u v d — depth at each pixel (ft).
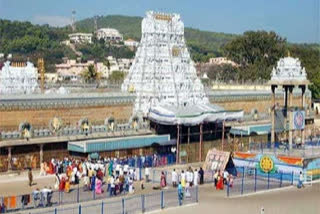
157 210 163.84
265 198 188.75
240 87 395.75
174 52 294.87
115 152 247.50
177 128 269.85
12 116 225.35
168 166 254.27
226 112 279.49
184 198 182.39
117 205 168.55
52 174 218.79
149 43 288.51
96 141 240.73
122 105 269.44
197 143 279.90
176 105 279.90
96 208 163.63
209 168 225.15
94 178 190.19
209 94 313.32
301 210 172.24
